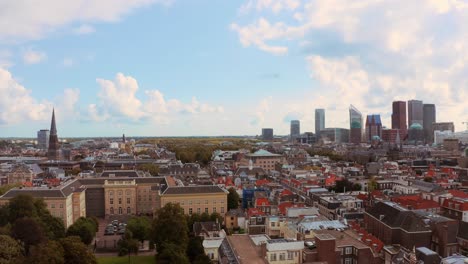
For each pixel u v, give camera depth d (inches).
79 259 7327.8
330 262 7130.9
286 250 7042.3
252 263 6697.8
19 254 7780.5
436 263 6781.5
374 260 7455.7
